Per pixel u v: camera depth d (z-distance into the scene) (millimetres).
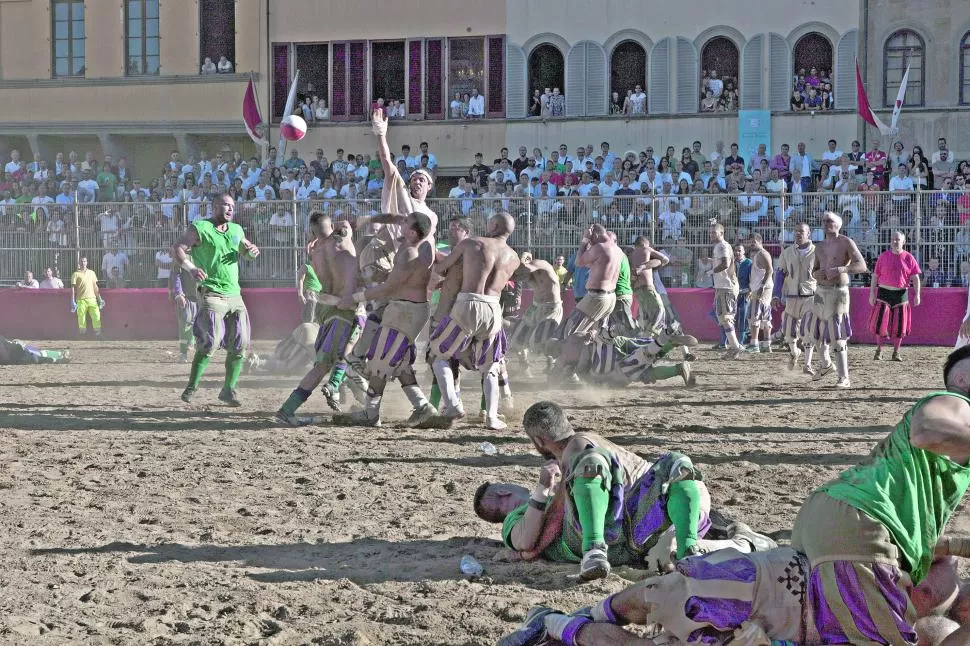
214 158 38719
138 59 40406
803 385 17172
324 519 8125
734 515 8133
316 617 5914
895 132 34750
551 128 36969
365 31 38688
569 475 6457
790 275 19172
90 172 35750
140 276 30156
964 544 4812
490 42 37812
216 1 39656
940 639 4855
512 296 18250
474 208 27375
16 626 5680
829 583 4344
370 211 28391
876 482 4406
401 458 10477
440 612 5980
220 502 8680
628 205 27000
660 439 11531
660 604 4488
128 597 6230
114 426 12734
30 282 30734
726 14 35938
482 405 13047
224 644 5465
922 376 18734
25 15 40906
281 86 39406
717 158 32125
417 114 38469
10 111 41031
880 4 34906
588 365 16016
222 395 14297
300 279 19938
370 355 12367
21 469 10016
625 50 36938
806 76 35562
